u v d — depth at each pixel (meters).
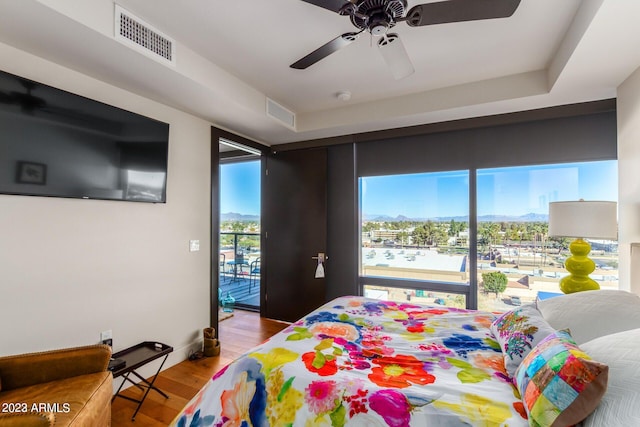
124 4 1.72
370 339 1.68
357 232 3.66
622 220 2.26
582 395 0.91
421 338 1.70
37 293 1.84
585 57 1.92
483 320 1.99
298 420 1.17
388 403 1.09
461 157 3.17
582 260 2.23
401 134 3.34
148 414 2.02
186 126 2.87
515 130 2.96
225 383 1.37
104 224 2.20
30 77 1.82
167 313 2.67
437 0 1.72
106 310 2.20
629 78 2.17
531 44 2.12
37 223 1.84
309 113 3.44
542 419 0.94
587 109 2.63
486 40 2.08
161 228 2.62
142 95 2.45
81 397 1.45
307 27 1.95
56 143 1.88
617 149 2.44
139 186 2.36
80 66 1.98
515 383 1.19
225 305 4.67
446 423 1.01
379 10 1.43
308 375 1.28
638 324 1.37
